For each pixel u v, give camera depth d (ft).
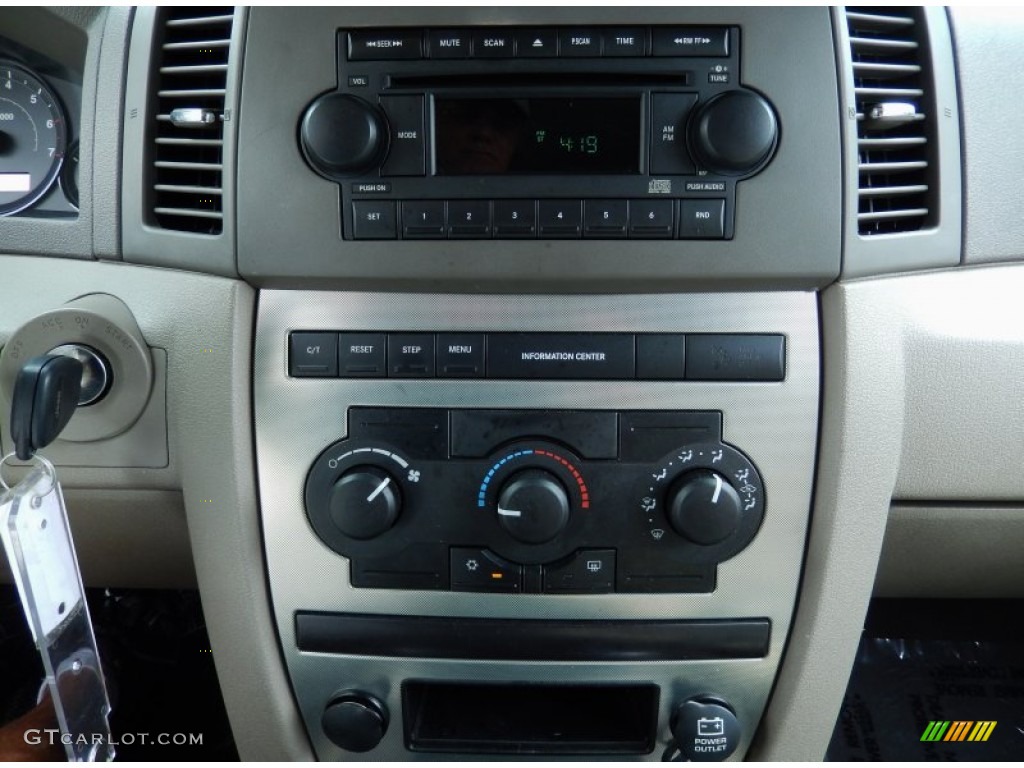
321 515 2.40
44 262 2.49
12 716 3.38
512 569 2.38
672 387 2.29
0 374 2.36
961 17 2.33
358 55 2.11
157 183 2.39
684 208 2.12
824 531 2.34
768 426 2.30
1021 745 3.45
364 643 2.50
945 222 2.33
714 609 2.42
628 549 2.36
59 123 2.67
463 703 2.90
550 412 2.31
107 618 3.80
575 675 2.50
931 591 3.20
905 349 2.35
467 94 2.11
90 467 2.49
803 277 2.19
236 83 2.17
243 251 2.21
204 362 2.33
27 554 2.02
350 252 2.18
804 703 2.50
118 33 2.38
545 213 2.13
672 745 2.60
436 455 2.33
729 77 2.09
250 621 2.48
